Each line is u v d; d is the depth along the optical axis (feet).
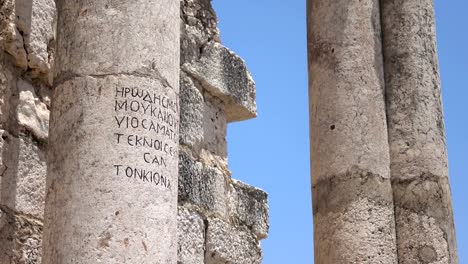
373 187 36.70
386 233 36.40
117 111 25.71
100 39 26.45
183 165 36.14
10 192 28.53
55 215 25.31
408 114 38.27
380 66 38.81
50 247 25.14
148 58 26.58
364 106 37.63
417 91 38.55
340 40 38.55
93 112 25.73
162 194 25.53
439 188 37.73
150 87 26.35
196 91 38.32
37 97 30.83
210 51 39.55
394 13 39.55
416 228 36.91
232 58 41.04
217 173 38.63
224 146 40.22
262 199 41.78
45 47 31.19
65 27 27.27
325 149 37.50
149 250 24.70
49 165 26.35
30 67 30.60
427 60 39.24
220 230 37.88
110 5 26.76
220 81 39.78
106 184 24.91
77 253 24.43
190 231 35.68
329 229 36.50
